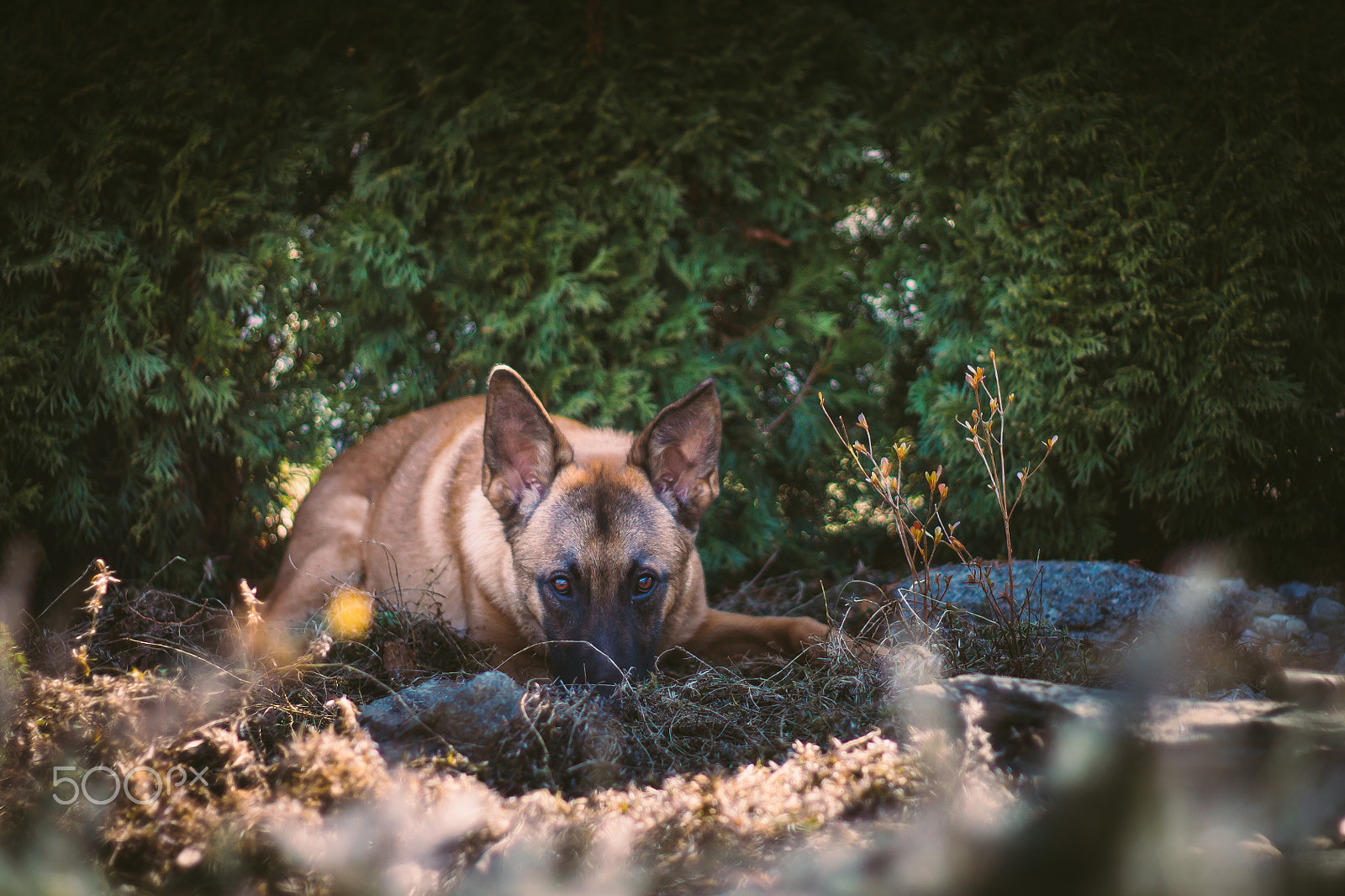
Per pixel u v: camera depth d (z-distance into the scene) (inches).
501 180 208.7
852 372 231.6
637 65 211.8
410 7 209.5
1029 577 166.4
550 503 154.3
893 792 86.7
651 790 92.2
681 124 211.6
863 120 213.9
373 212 203.5
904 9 216.7
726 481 224.1
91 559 203.0
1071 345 192.1
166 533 203.9
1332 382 197.0
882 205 221.3
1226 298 189.3
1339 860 72.8
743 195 211.3
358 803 83.0
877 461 219.8
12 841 82.3
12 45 184.7
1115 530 229.3
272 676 125.0
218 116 199.2
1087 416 194.5
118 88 190.7
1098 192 198.4
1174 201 191.6
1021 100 199.5
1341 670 139.9
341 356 228.1
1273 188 189.9
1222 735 81.4
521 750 99.3
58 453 188.5
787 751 108.3
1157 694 81.5
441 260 212.8
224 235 200.7
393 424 205.5
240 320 211.5
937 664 125.3
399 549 183.5
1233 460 198.2
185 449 211.8
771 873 77.0
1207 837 74.2
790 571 229.5
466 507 174.9
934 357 215.3
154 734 101.3
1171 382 192.5
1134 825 66.2
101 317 189.2
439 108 205.0
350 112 206.2
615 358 218.1
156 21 195.3
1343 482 198.4
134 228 194.4
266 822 78.9
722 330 233.0
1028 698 90.7
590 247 215.8
